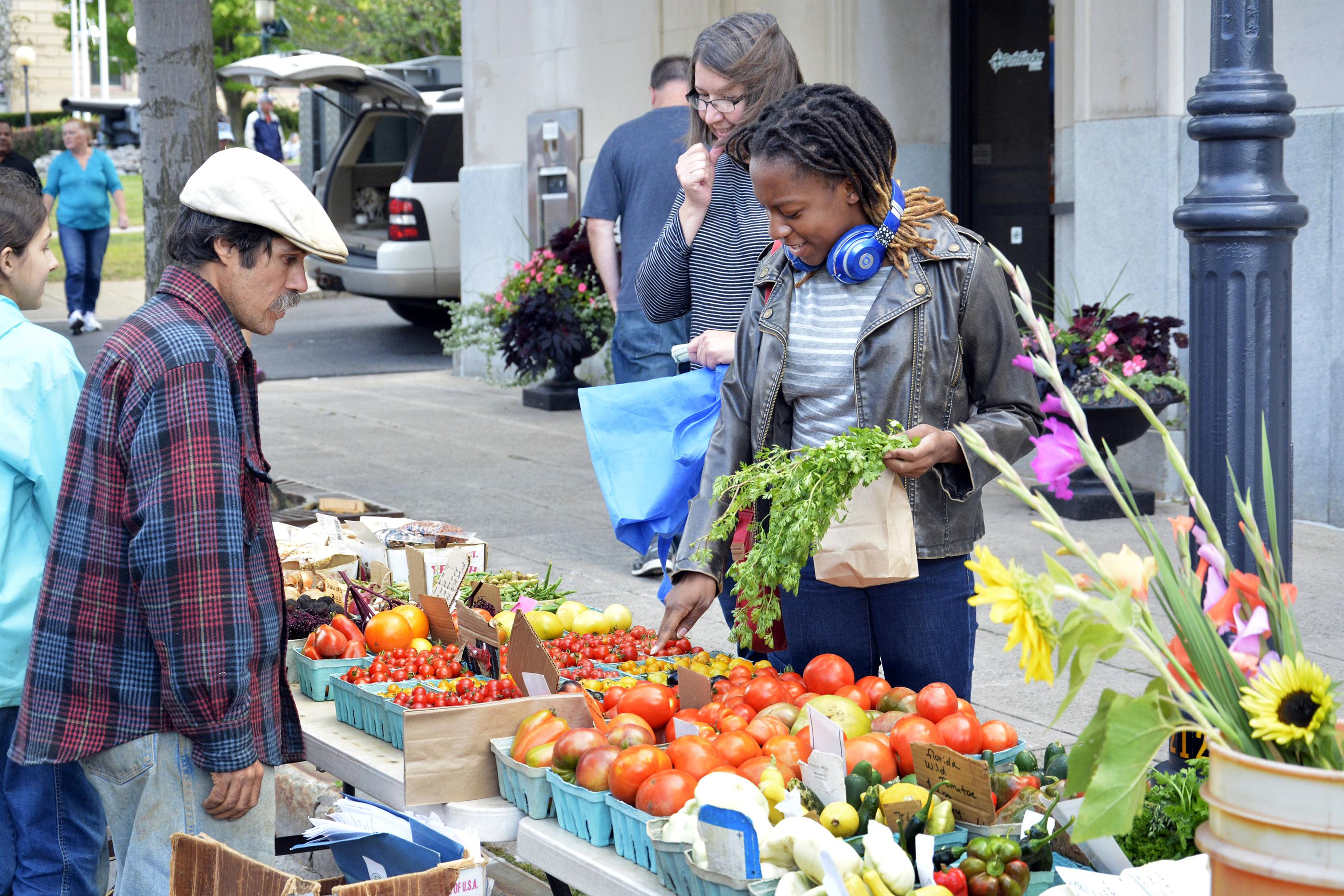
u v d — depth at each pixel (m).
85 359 13.45
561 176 11.76
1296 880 1.52
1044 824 2.39
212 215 2.64
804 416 3.01
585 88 11.48
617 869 2.54
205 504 2.52
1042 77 9.09
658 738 3.03
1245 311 3.16
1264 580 1.82
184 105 7.01
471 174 12.89
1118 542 6.55
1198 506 1.80
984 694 4.81
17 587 3.13
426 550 4.38
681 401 3.87
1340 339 6.85
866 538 2.78
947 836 2.38
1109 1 7.60
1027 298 1.83
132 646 2.61
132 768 2.64
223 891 2.45
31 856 3.30
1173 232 7.47
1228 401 3.18
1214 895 1.64
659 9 10.62
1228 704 1.68
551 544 7.03
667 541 4.16
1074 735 4.36
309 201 2.70
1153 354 7.03
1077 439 1.77
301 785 4.23
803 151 2.75
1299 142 6.87
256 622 2.66
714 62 3.74
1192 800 2.40
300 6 29.05
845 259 2.83
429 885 2.45
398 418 10.90
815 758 2.51
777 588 3.24
